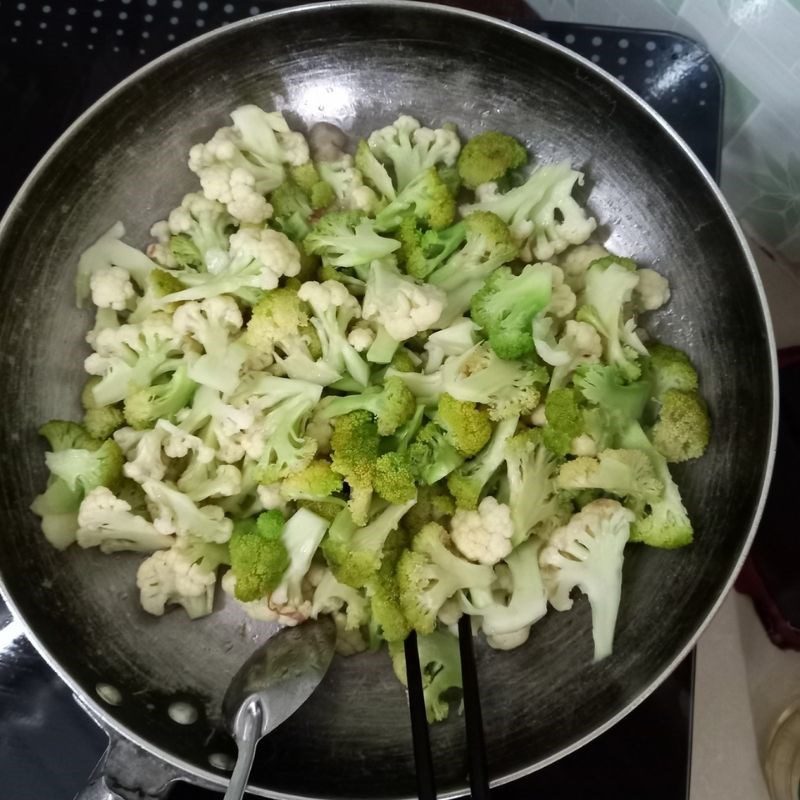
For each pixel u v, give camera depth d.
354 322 0.39
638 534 0.37
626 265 0.38
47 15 0.43
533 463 0.37
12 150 0.42
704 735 0.44
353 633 0.38
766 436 0.36
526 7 0.45
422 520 0.38
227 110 0.40
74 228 0.38
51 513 0.37
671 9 0.40
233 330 0.38
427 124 0.41
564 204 0.40
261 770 0.35
